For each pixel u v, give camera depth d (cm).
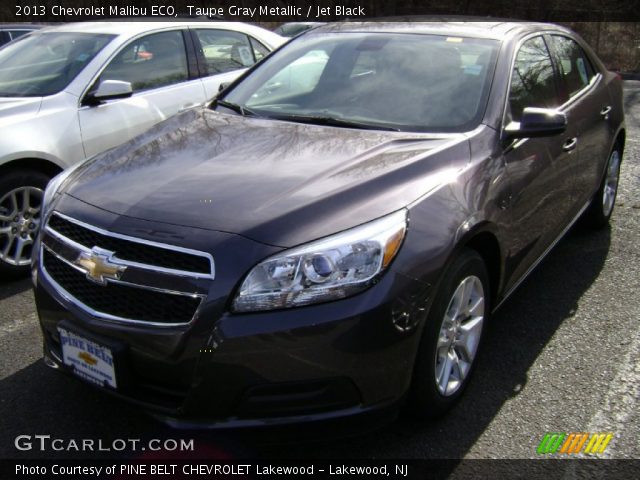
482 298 297
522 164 326
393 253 240
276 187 260
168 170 285
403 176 272
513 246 318
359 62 376
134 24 540
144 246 239
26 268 435
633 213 562
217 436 236
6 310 389
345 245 234
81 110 463
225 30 608
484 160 301
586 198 448
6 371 321
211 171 279
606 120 467
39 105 445
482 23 400
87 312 249
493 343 353
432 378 263
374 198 256
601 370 328
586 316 383
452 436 278
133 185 272
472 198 279
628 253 477
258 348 224
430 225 255
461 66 353
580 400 304
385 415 247
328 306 227
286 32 1708
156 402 240
